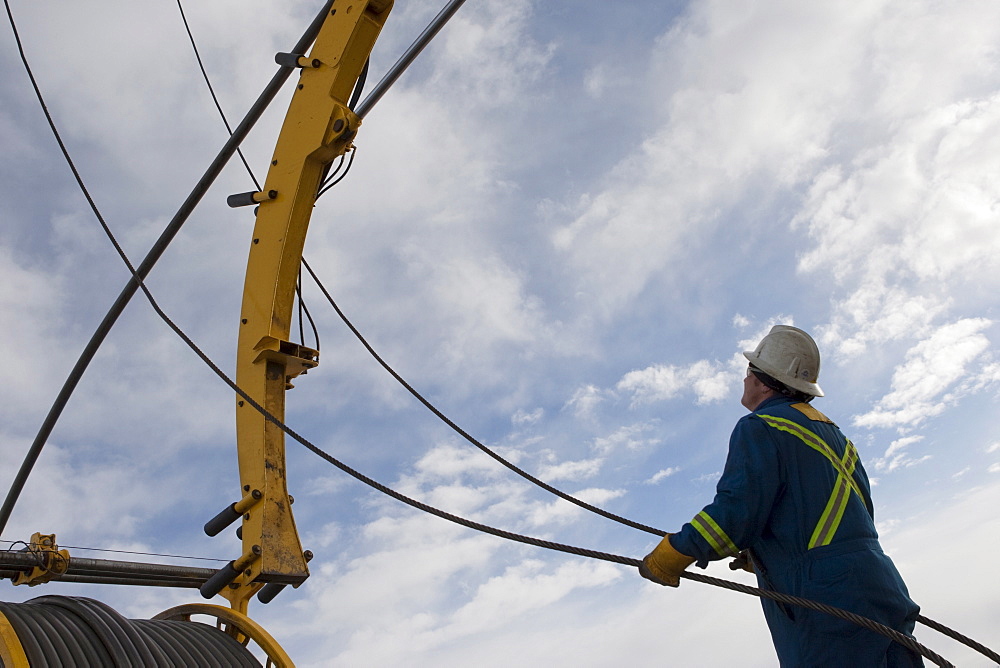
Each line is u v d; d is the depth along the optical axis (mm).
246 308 5602
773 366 4277
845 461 3949
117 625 4516
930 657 3344
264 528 5125
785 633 3740
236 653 4969
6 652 4047
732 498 3742
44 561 5047
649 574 3912
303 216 5676
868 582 3621
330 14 5828
